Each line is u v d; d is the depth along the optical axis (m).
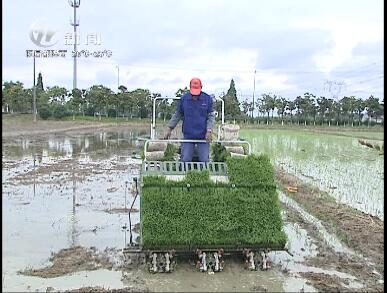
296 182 14.62
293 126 65.25
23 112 62.50
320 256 7.39
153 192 6.52
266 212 6.72
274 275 6.50
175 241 6.45
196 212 6.55
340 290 5.97
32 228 8.75
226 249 6.67
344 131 53.69
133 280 6.20
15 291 5.77
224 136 8.43
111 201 11.38
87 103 66.19
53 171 16.59
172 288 5.96
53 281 6.14
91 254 7.23
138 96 68.31
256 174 6.79
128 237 8.27
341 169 18.69
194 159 7.51
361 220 9.64
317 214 10.23
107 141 33.06
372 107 65.00
